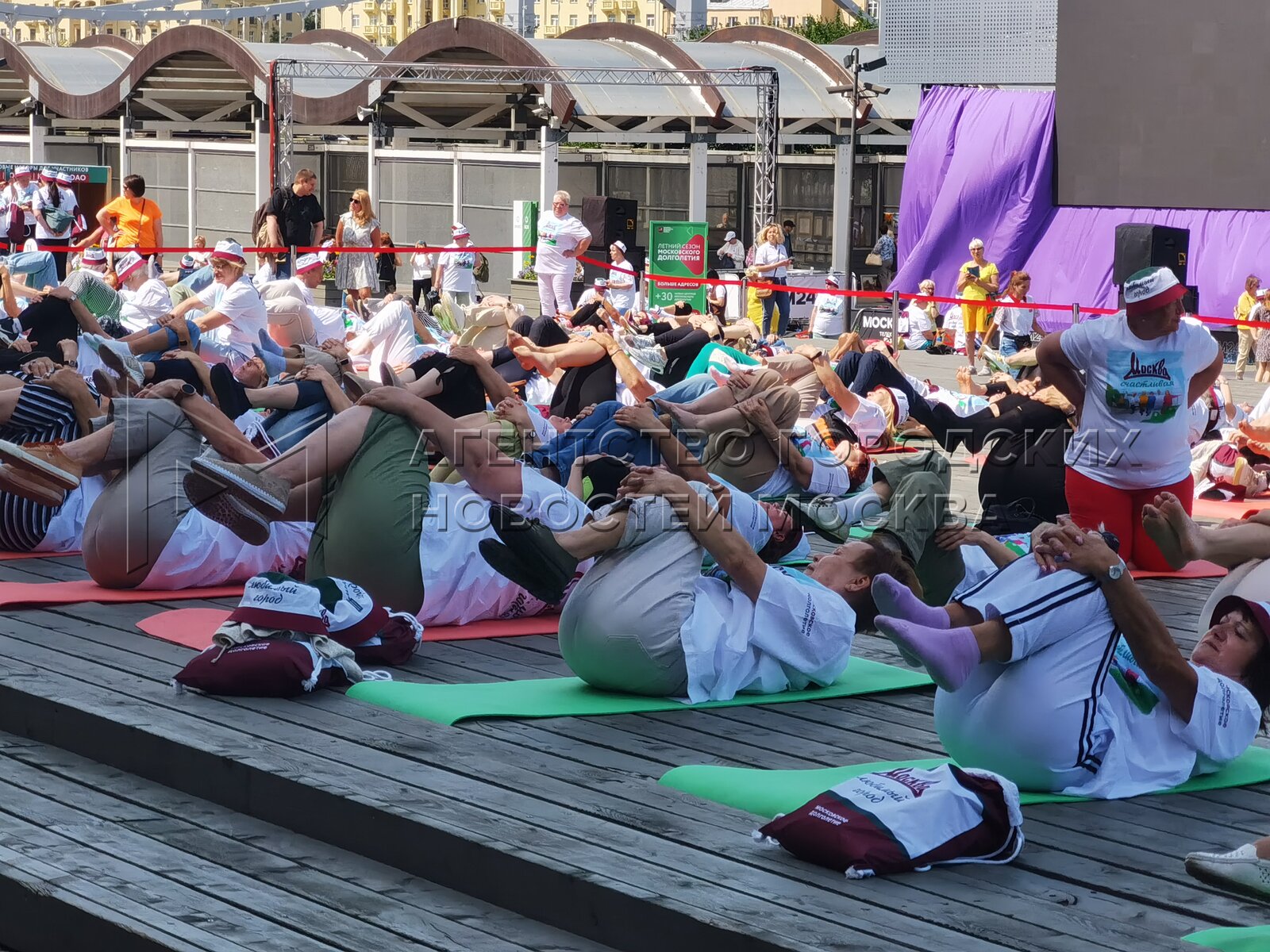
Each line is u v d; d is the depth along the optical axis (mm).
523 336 10625
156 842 4484
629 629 5441
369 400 6391
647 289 21938
